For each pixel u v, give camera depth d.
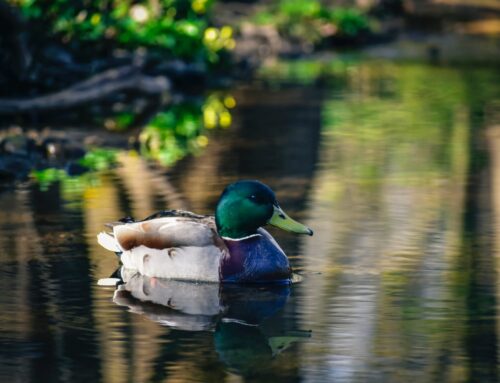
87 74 23.58
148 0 26.95
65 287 10.73
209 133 19.67
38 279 10.98
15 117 20.77
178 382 8.30
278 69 28.50
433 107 22.41
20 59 22.33
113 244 11.45
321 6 36.12
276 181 15.64
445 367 8.55
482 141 18.78
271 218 10.98
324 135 19.36
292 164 16.84
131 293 10.55
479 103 22.88
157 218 11.47
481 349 8.93
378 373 8.45
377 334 9.30
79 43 24.30
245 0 37.41
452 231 12.73
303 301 10.25
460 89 24.86
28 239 12.47
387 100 23.33
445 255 11.70
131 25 25.12
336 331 9.40
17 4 22.84
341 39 33.88
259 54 30.98
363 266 11.33
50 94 21.98
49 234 12.67
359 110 22.05
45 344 9.12
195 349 9.00
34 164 16.92
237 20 34.03
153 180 15.74
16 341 9.20
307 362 8.68
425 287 10.59
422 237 12.48
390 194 14.75
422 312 9.86
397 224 13.08
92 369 8.56
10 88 22.39
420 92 24.41
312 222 13.20
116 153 17.91
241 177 15.92
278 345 9.07
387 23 38.19
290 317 9.80
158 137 19.30
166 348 9.03
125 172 16.36
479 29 37.16
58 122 20.42
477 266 11.27
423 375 8.40
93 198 14.57
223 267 10.88
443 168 16.55
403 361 8.68
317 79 26.59
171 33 25.73
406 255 11.73
